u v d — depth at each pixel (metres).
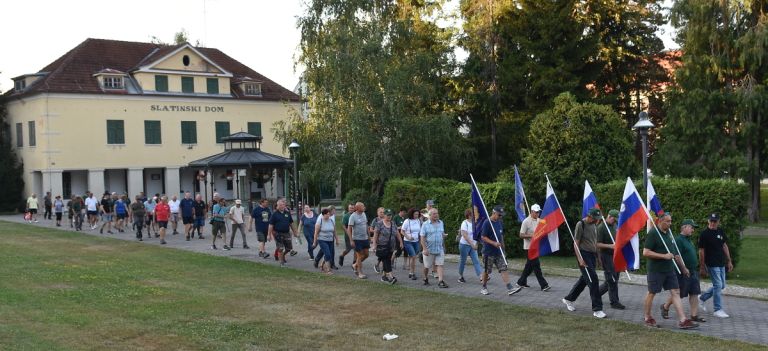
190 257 22.33
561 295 15.00
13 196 51.16
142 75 52.22
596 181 23.53
